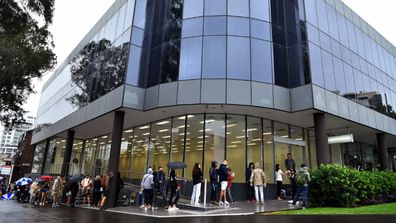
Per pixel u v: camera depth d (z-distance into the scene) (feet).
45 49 51.80
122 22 67.77
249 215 35.14
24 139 182.70
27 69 50.11
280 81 57.67
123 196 61.62
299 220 28.02
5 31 36.88
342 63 67.56
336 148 84.23
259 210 39.06
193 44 57.62
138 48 62.03
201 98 53.83
